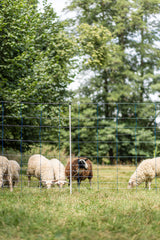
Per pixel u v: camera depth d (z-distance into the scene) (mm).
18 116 12289
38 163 11945
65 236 4711
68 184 11742
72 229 5133
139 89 28188
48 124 15820
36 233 4988
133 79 28562
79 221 5629
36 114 13305
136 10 28891
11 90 12945
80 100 29328
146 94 29406
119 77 28766
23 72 13438
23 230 5035
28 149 16922
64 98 17125
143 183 12523
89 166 12055
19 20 12953
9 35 12469
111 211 6371
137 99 29062
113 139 28438
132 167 20688
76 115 28781
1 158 9961
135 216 6020
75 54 17656
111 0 29016
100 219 5777
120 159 29469
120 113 29422
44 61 14320
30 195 8203
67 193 8797
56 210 6543
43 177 11695
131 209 6484
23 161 16766
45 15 17078
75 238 4672
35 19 14305
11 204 7004
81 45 18359
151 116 28078
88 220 5785
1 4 13180
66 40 17203
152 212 6289
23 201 7445
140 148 28281
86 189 9852
